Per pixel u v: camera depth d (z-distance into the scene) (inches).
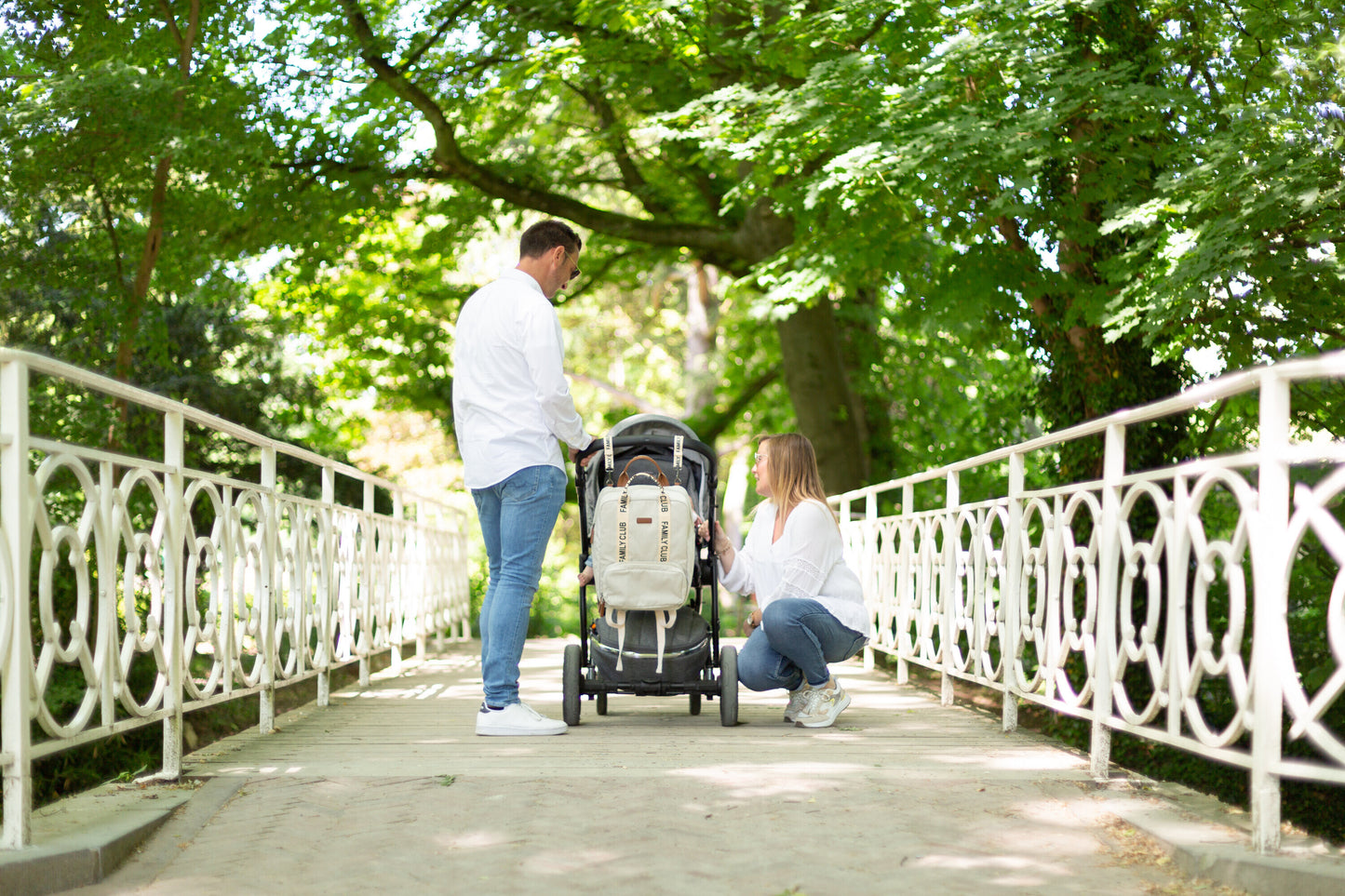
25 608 101.0
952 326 307.7
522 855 107.3
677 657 185.5
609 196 798.5
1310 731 99.2
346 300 565.0
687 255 599.8
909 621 262.2
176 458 141.1
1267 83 249.1
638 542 177.9
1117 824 119.4
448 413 617.3
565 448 677.9
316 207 418.6
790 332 551.2
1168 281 227.1
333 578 231.8
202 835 115.9
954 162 269.9
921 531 250.4
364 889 98.3
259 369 452.1
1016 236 300.2
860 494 319.3
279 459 460.1
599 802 126.1
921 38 310.8
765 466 197.5
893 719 201.6
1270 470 102.2
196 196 348.2
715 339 1068.5
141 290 332.8
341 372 593.3
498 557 186.5
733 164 488.7
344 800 127.8
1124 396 289.4
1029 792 132.8
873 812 122.8
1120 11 281.7
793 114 309.9
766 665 192.4
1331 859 99.6
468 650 390.0
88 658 114.4
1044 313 305.7
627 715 207.3
